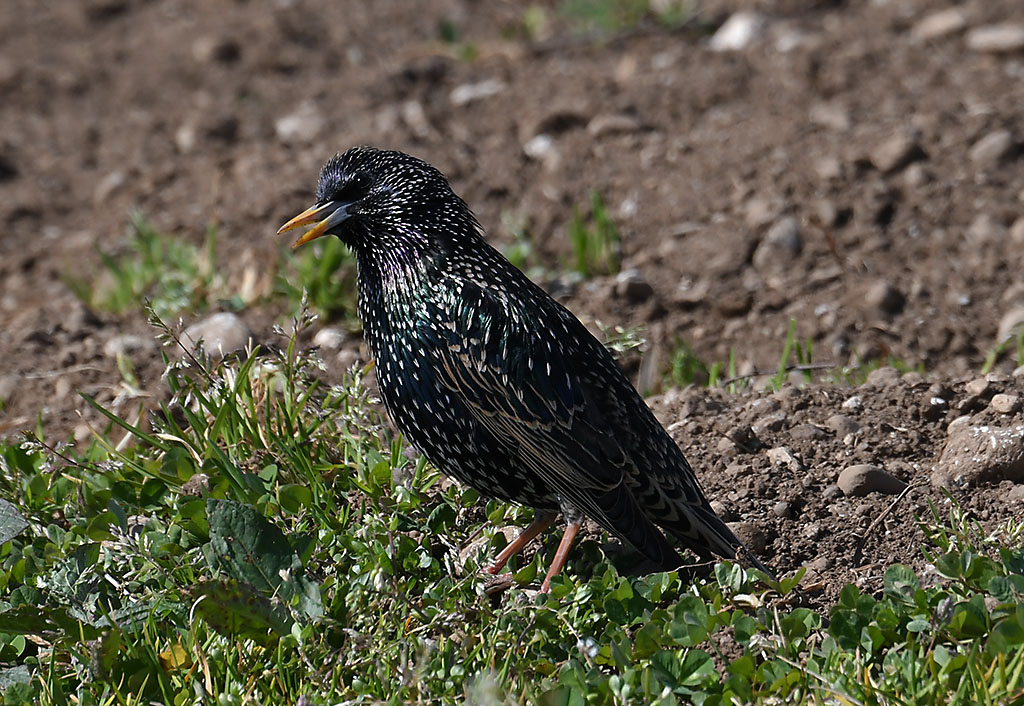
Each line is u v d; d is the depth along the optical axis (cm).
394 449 924
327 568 822
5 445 988
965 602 723
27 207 1673
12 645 773
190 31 2117
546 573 858
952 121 1481
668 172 1492
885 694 679
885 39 1738
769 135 1511
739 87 1664
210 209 1548
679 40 1900
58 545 859
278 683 732
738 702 693
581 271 1370
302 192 1516
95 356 1215
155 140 1792
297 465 909
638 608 770
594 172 1517
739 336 1280
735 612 742
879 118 1522
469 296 848
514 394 829
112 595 809
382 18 2116
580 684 695
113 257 1522
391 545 793
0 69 2023
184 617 784
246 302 1325
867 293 1284
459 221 878
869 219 1376
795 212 1395
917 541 853
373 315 886
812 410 991
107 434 1068
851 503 887
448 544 820
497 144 1608
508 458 852
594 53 1891
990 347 1229
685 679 707
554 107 1644
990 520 861
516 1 2164
